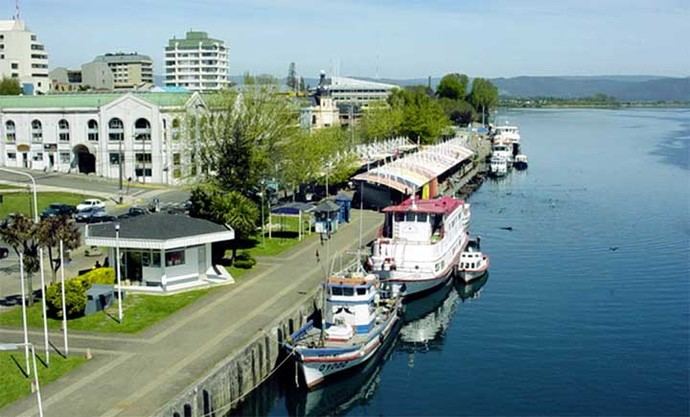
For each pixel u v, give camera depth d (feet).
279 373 180.65
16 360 155.43
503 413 166.50
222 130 310.04
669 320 224.33
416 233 259.60
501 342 210.18
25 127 471.21
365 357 185.37
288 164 336.90
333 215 308.60
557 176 563.07
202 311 192.24
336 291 193.06
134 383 145.07
